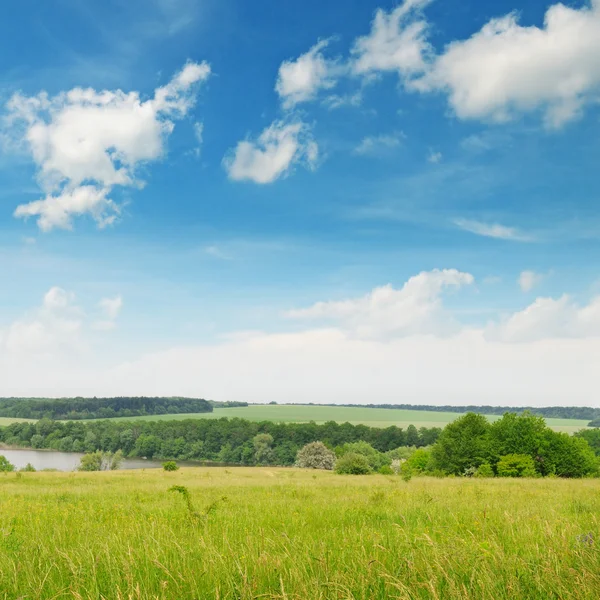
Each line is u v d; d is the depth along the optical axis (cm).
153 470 6756
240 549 639
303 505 1452
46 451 16475
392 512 1176
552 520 882
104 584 502
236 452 14638
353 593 423
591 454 6794
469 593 392
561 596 382
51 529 945
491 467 6631
